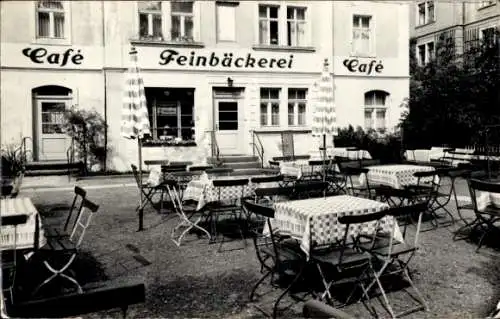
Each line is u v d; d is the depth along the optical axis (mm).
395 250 4645
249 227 7676
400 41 18750
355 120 18281
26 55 14656
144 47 15625
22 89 14695
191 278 5332
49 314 2348
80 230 7766
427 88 17969
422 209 4629
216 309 4430
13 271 4602
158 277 5375
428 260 5879
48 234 5609
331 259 4422
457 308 4363
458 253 6180
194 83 16250
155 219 8680
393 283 5066
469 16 22281
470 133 16656
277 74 17172
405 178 8492
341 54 17984
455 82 16938
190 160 16172
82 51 15141
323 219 4762
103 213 9273
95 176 14383
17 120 14688
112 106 15422
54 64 14922
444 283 5051
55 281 5145
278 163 12477
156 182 9312
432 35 24531
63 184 13477
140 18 15828
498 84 16719
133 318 4238
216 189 6938
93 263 5934
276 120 17438
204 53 16219
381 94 18891
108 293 2463
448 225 7809
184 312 4363
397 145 17719
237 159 15844
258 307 4430
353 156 15961
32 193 11922
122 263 5926
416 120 17766
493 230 7320
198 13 16156
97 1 15141
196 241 7043
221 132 16781
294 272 4699
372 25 18469
